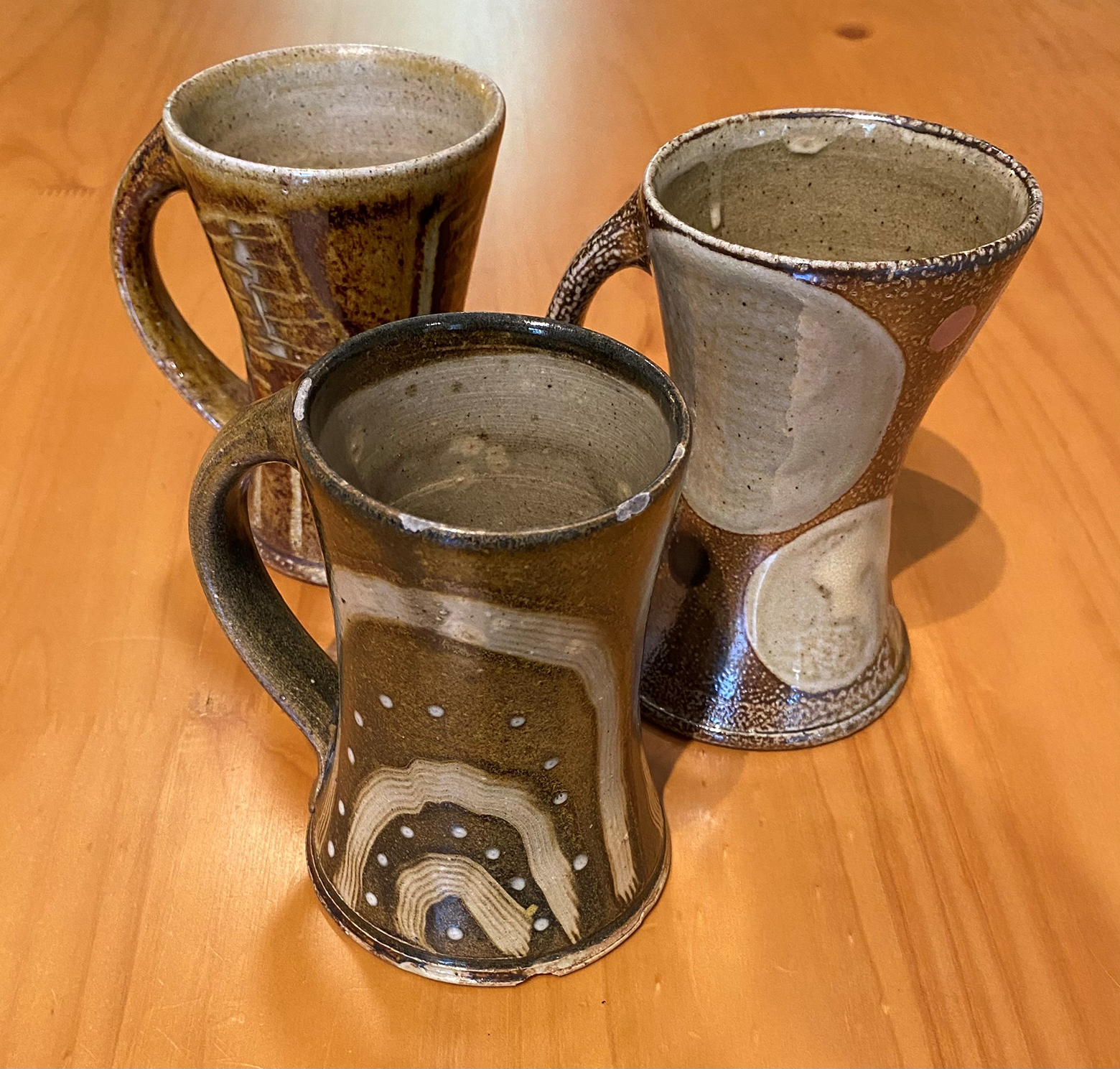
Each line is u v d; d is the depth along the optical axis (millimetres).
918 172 516
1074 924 486
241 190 485
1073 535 672
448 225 524
